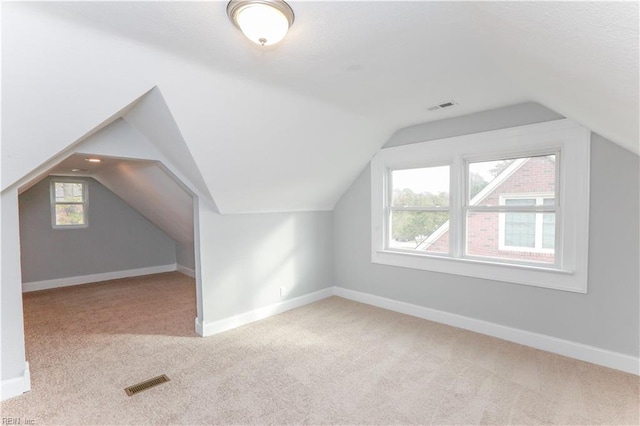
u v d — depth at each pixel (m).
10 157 1.92
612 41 0.97
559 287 2.69
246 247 3.56
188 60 1.87
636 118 1.53
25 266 4.90
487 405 2.05
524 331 2.89
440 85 2.38
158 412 2.01
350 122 3.13
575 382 2.29
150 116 2.36
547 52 1.38
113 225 5.70
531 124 2.80
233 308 3.44
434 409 2.02
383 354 2.75
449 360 2.63
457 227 3.33
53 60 1.57
